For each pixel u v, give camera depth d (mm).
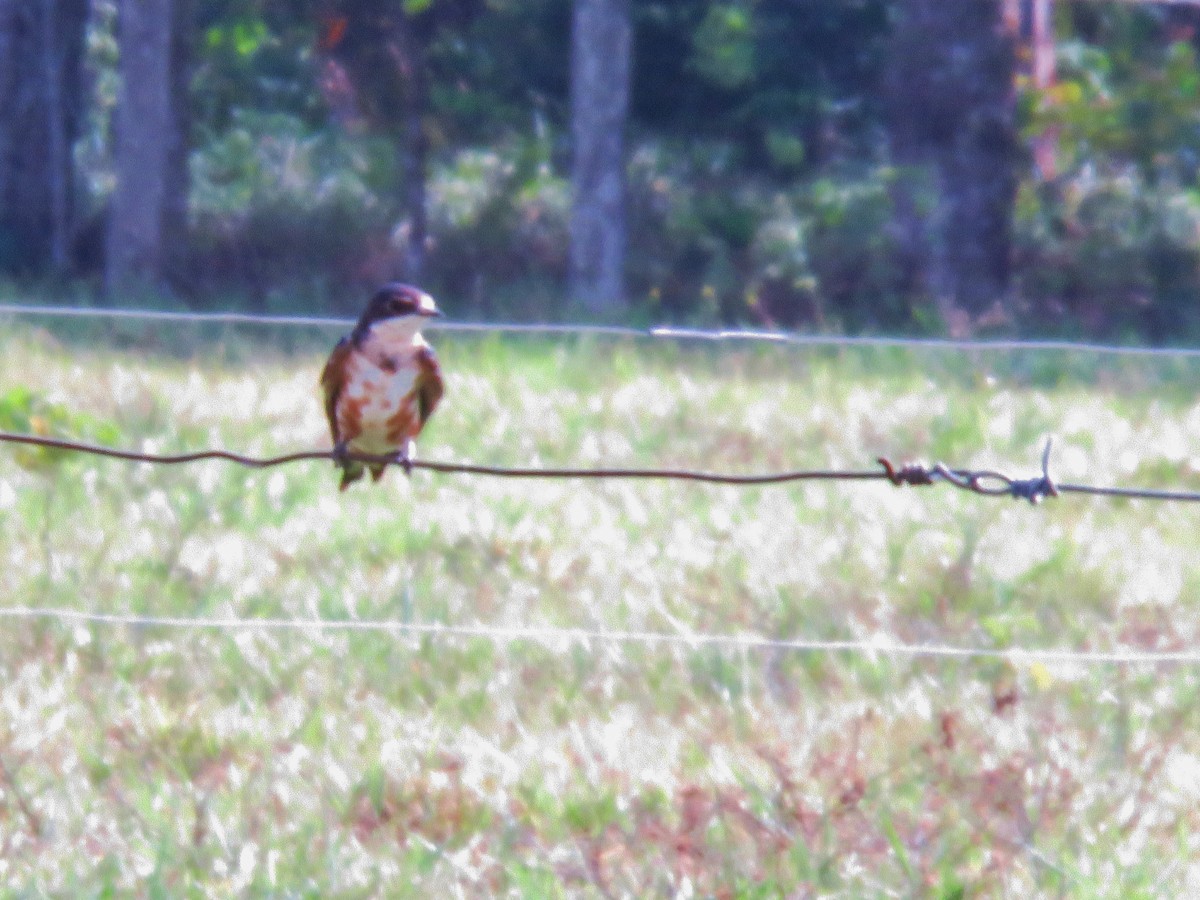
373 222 33375
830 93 32250
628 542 11508
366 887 7000
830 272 29891
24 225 31812
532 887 7012
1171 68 30125
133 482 12141
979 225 27391
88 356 17297
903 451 14180
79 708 8633
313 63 33469
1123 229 31562
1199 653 9906
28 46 31609
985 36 26953
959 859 7320
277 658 9328
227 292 30250
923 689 9109
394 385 8070
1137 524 12578
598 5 26750
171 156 29812
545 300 27609
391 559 11117
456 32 32844
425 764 8094
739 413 15391
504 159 34094
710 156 32938
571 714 8836
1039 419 15336
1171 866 7355
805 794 7805
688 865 7242
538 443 14047
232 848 7258
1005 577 10938
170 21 28531
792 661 9539
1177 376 19156
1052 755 8180
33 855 7234
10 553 10750
